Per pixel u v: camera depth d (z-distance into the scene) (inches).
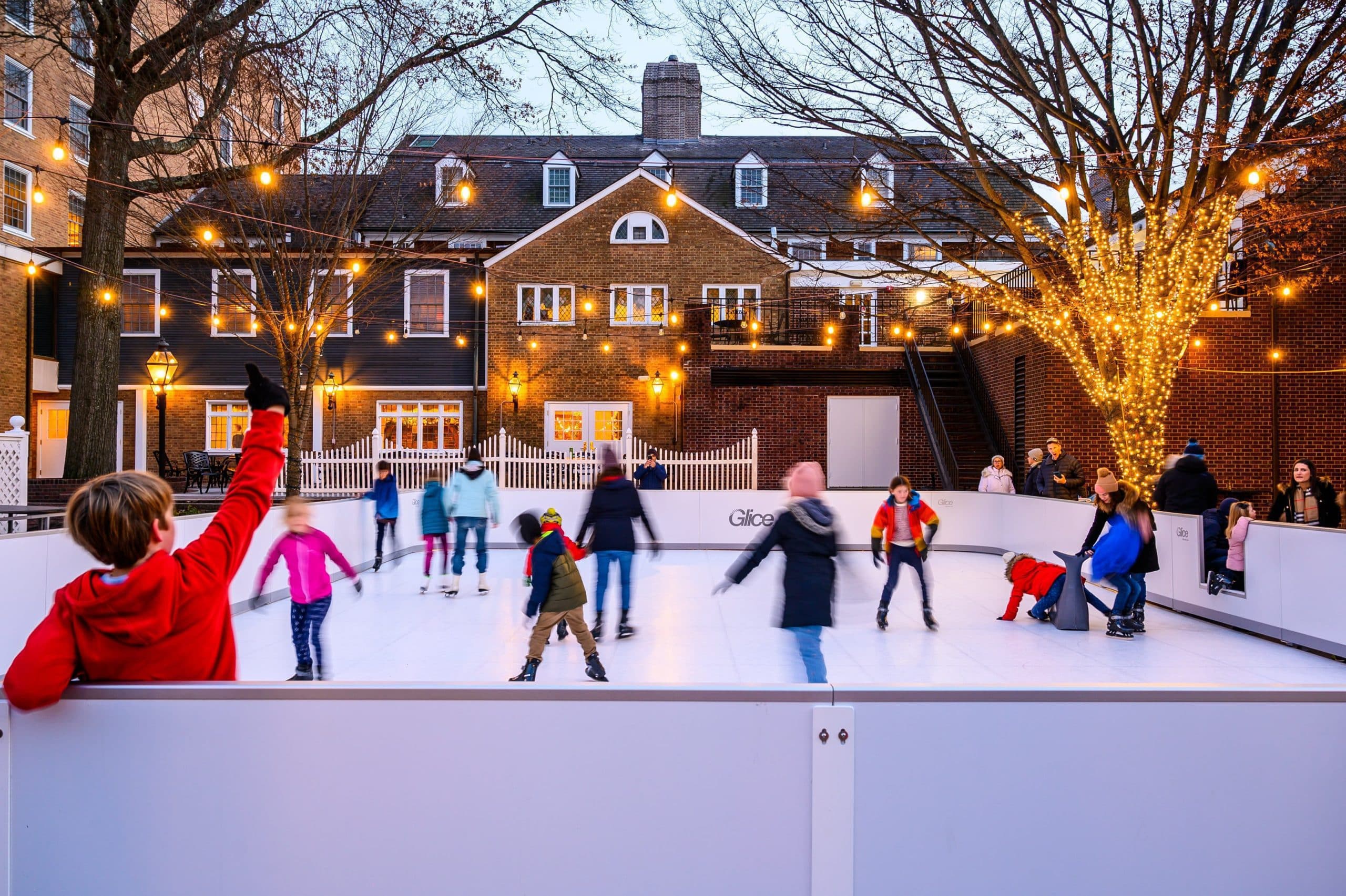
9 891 91.8
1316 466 750.5
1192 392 757.3
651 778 92.4
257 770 92.5
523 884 92.0
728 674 282.2
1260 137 514.9
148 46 594.9
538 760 92.4
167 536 93.9
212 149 636.7
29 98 983.6
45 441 1025.5
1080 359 625.3
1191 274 568.7
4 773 92.3
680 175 1235.9
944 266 1041.5
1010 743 92.8
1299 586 321.1
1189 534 396.2
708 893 91.9
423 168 1122.7
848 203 833.5
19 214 983.6
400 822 92.4
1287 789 93.7
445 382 1052.5
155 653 93.0
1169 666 295.3
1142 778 93.2
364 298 1035.9
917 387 965.2
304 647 250.5
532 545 256.5
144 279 1031.0
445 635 340.5
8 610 259.4
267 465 105.3
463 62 593.3
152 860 92.3
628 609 338.0
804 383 999.6
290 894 92.4
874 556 361.1
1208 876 93.0
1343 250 745.0
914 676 280.1
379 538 526.9
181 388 1032.8
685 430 985.5
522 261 1053.8
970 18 546.6
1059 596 360.5
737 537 663.1
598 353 1050.1
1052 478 616.7
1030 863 92.4
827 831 92.0
